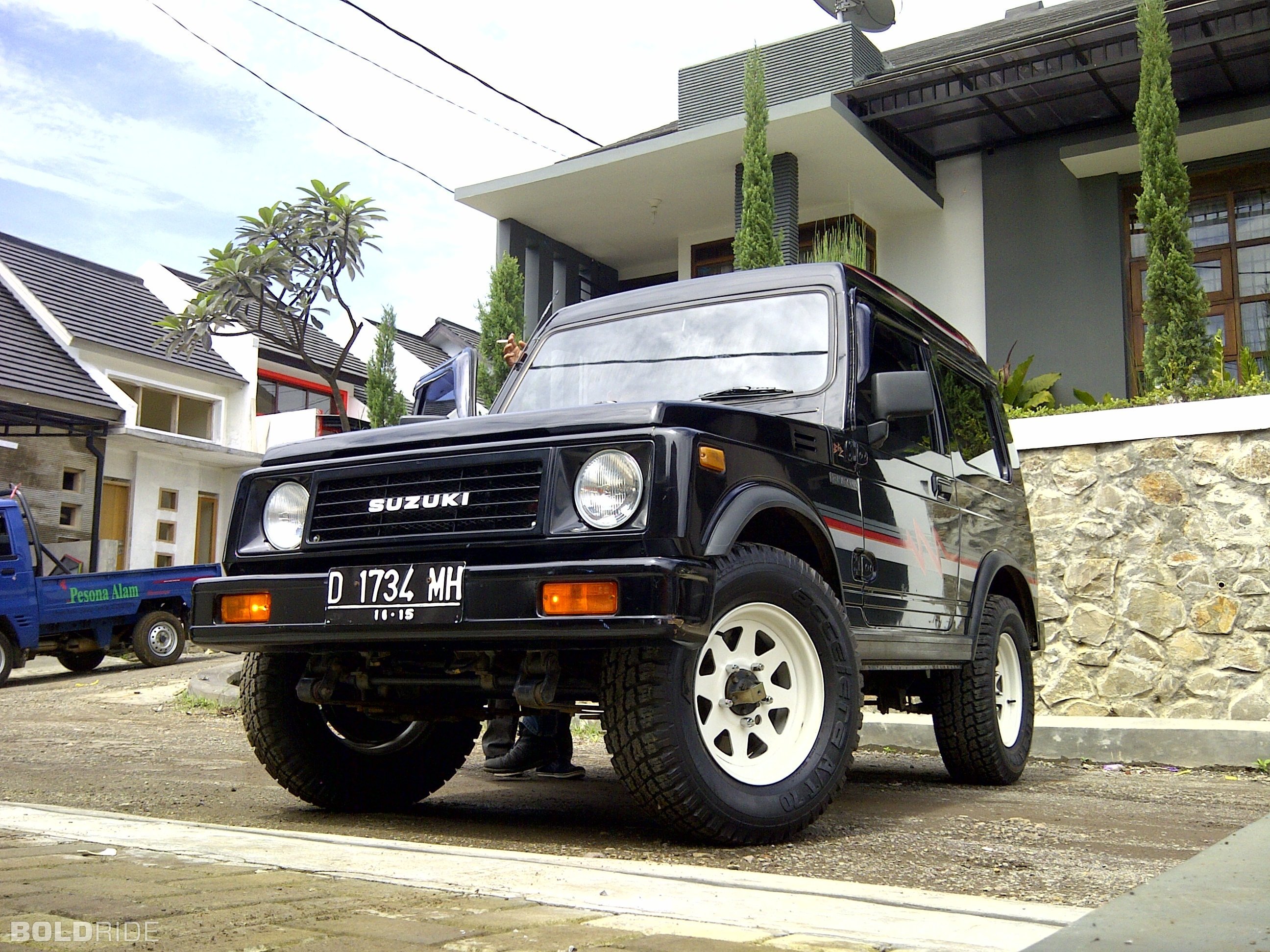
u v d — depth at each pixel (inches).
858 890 84.8
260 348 961.5
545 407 172.1
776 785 122.6
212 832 110.7
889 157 465.7
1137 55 401.7
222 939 65.9
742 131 453.1
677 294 176.4
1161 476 277.4
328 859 94.4
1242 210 448.8
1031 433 294.8
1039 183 482.0
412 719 141.6
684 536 111.2
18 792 169.6
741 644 125.6
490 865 93.1
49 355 795.4
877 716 257.6
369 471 127.6
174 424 889.5
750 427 126.7
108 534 830.5
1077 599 284.4
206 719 322.0
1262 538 262.8
